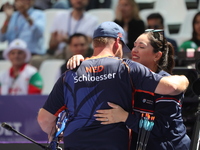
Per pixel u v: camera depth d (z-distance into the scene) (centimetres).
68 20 2584
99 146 812
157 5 2717
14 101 1595
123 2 2348
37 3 2652
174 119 865
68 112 865
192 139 862
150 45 927
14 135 1548
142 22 2341
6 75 2422
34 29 2605
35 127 1560
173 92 816
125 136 833
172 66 1008
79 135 824
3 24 2648
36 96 1583
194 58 1202
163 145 844
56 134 897
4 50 2505
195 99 1170
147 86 818
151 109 859
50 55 2573
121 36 892
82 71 845
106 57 853
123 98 827
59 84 864
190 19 2616
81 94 827
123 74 826
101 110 813
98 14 2591
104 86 819
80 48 2383
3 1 2669
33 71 2412
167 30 2589
